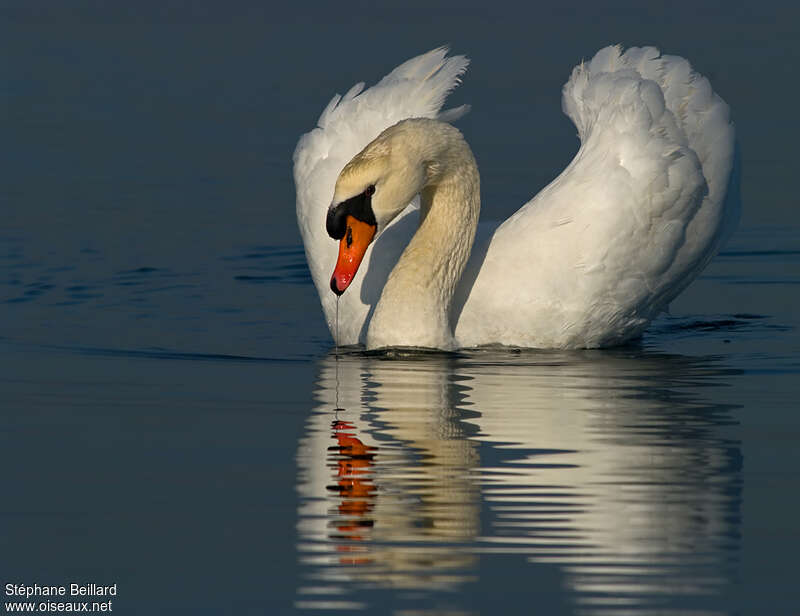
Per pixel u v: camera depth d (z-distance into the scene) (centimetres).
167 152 2556
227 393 1369
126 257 2025
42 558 971
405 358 1515
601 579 926
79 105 2841
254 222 2212
